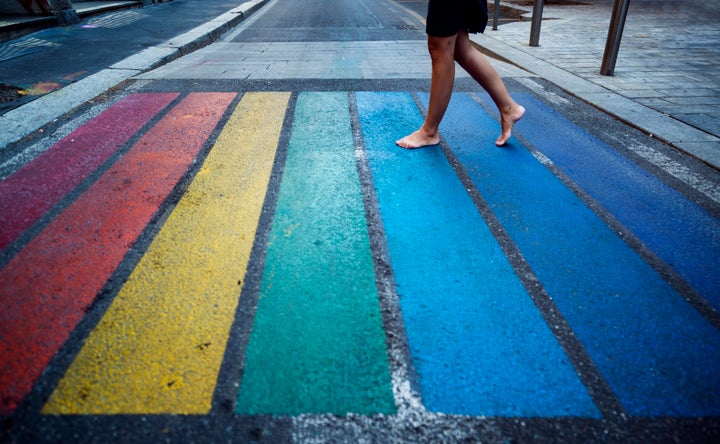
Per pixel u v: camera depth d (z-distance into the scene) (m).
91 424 1.14
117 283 1.65
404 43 6.65
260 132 3.11
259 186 2.38
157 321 1.48
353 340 1.42
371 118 3.41
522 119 3.44
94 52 5.43
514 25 8.21
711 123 3.25
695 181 2.52
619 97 3.84
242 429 1.14
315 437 1.12
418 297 1.61
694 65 4.90
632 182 2.50
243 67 4.93
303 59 5.42
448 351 1.39
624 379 1.30
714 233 2.04
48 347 1.37
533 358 1.37
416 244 1.92
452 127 3.26
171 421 1.15
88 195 2.26
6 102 3.56
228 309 1.54
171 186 2.37
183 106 3.62
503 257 1.85
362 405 1.21
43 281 1.65
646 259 1.85
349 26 8.61
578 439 1.13
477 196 2.33
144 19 8.21
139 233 1.96
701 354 1.39
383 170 2.60
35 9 6.66
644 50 5.70
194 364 1.32
